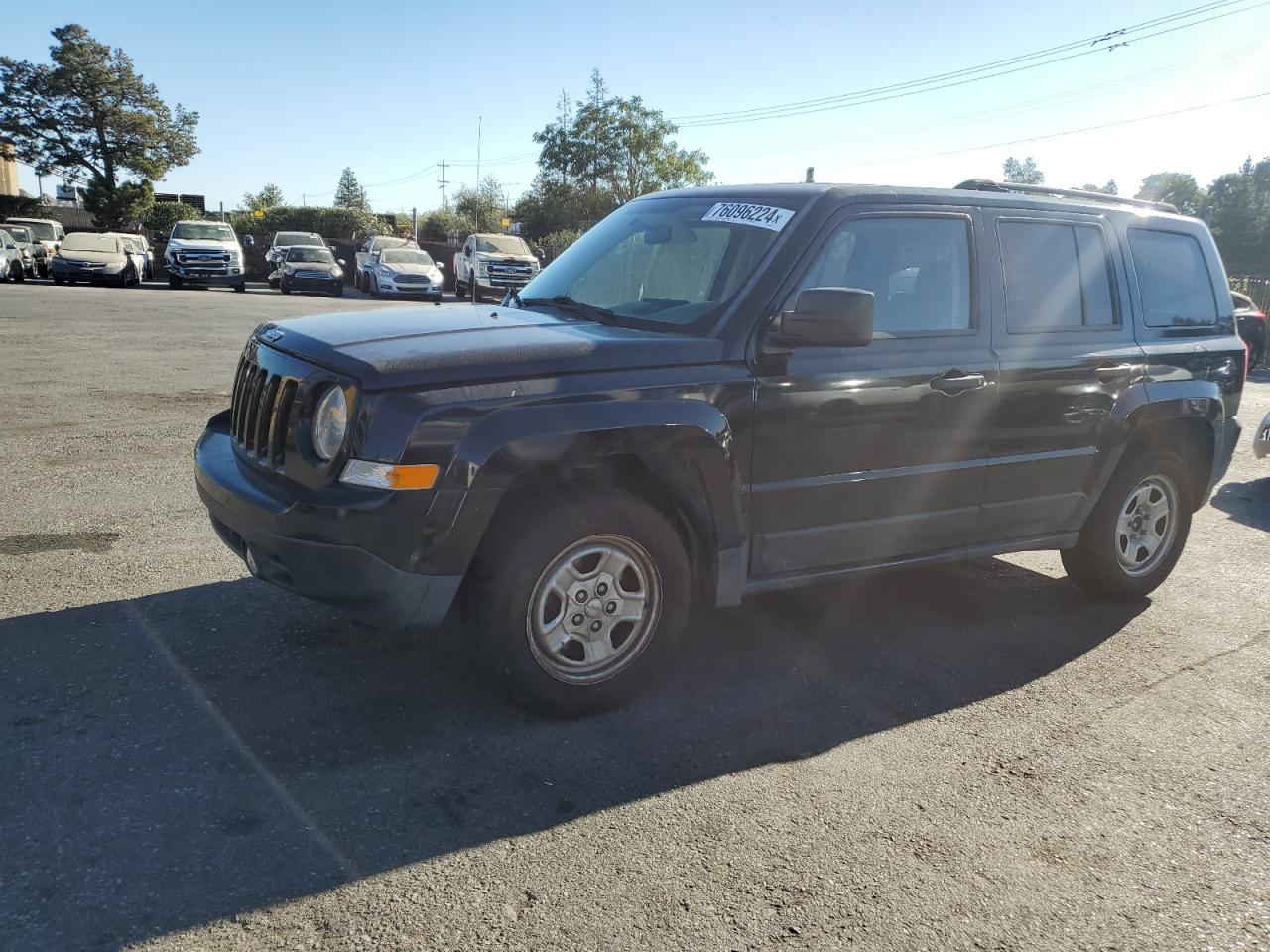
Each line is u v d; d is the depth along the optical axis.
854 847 2.98
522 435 3.28
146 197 61.28
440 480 3.20
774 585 4.03
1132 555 5.23
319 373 3.40
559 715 3.63
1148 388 4.93
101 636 4.12
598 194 45.75
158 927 2.46
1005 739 3.72
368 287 32.03
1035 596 5.37
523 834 2.94
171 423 8.47
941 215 4.33
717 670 4.19
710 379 3.65
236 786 3.09
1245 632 4.95
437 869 2.75
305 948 2.42
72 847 2.74
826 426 3.94
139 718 3.47
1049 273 4.70
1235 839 3.14
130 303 21.34
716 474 3.68
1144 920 2.72
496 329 3.78
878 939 2.58
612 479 3.75
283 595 4.64
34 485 6.34
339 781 3.15
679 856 2.88
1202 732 3.85
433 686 3.84
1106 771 3.52
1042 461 4.62
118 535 5.43
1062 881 2.88
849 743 3.62
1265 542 6.72
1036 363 4.50
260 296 27.75
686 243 4.25
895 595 5.27
